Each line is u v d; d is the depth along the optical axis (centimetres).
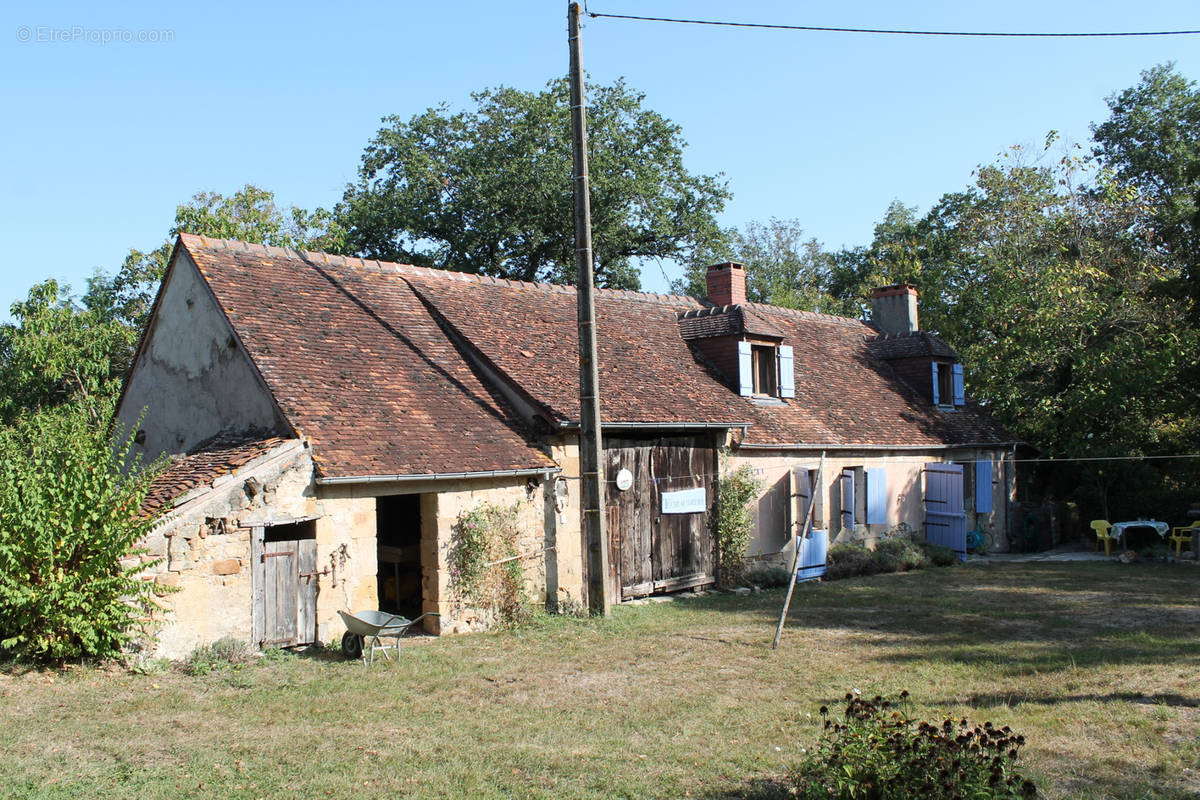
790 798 655
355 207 3359
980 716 849
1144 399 2414
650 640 1209
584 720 854
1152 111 3653
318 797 661
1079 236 2706
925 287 2978
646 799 662
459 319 1602
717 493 1683
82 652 992
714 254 3688
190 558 1039
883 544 2008
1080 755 747
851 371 2311
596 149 3416
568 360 1614
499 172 3300
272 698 913
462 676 1019
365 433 1223
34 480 976
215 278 1395
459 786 684
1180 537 2086
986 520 2309
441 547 1248
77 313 2300
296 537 1203
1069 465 2461
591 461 1352
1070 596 1567
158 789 669
